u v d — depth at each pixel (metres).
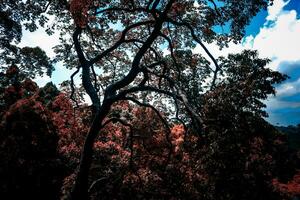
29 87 22.38
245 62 23.27
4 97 21.70
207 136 10.58
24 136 18.73
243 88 12.30
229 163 12.12
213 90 12.12
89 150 11.16
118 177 15.26
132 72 11.59
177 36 16.89
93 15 13.80
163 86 17.03
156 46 17.69
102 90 20.50
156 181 15.22
